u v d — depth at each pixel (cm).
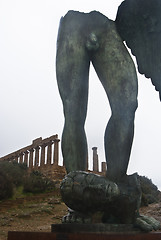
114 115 399
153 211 1777
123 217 379
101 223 354
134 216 385
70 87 413
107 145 396
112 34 432
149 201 2583
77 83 414
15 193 2689
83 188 351
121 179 389
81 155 398
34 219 1625
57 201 2184
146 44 461
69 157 395
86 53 429
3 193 2459
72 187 353
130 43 471
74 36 428
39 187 2942
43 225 1465
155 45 457
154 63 457
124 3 461
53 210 1898
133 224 385
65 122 409
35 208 1964
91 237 329
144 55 464
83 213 368
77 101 410
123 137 387
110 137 394
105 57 423
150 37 459
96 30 432
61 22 448
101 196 350
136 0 453
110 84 412
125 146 387
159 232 380
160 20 449
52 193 2827
